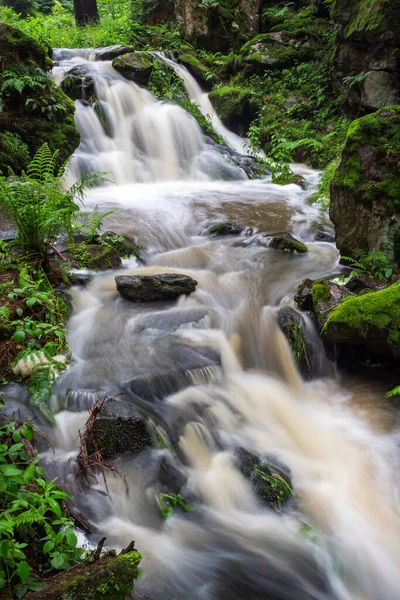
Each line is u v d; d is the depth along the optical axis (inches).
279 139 470.0
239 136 558.6
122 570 106.4
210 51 642.2
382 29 371.9
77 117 420.2
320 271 254.8
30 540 113.9
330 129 475.8
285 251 279.3
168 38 632.4
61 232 256.8
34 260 215.6
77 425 155.0
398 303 188.9
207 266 262.1
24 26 622.2
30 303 180.1
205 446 162.2
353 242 251.3
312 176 431.8
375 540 139.5
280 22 636.7
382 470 160.9
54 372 170.7
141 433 152.4
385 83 389.4
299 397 195.2
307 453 167.9
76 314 211.9
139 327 207.8
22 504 108.2
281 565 129.7
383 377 202.4
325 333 198.2
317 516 144.9
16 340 163.5
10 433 138.2
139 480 144.6
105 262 247.0
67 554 109.6
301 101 516.4
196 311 220.7
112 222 301.7
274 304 227.8
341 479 157.8
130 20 671.8
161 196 370.3
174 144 457.4
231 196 375.6
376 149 238.5
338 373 207.8
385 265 233.0
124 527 135.1
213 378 188.4
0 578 99.4
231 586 123.1
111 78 478.3
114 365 181.2
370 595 127.2
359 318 189.9
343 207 251.9
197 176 441.7
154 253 274.2
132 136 443.2
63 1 1058.1
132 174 414.9
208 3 625.3
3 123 330.0
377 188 233.0
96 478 142.3
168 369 180.4
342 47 438.9
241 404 182.1
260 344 212.2
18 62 343.6
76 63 508.4
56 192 214.7
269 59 568.1
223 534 136.9
